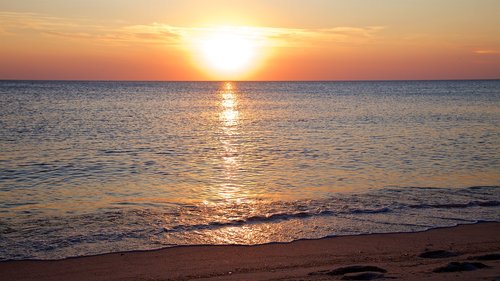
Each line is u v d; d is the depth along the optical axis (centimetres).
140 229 1363
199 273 1066
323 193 1819
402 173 2209
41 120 4828
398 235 1330
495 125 4381
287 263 1127
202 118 5434
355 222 1446
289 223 1437
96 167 2355
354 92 14338
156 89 17100
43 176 2130
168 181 2045
